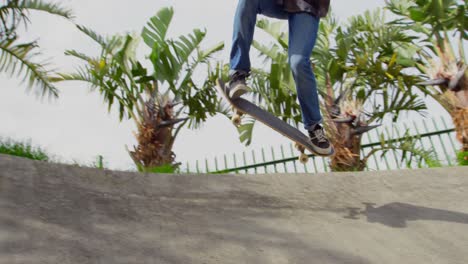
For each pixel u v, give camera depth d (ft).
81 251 8.41
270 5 9.63
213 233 10.03
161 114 28.27
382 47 31.55
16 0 22.21
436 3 27.02
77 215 9.79
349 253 9.87
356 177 15.19
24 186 10.35
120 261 8.30
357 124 27.78
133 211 10.57
